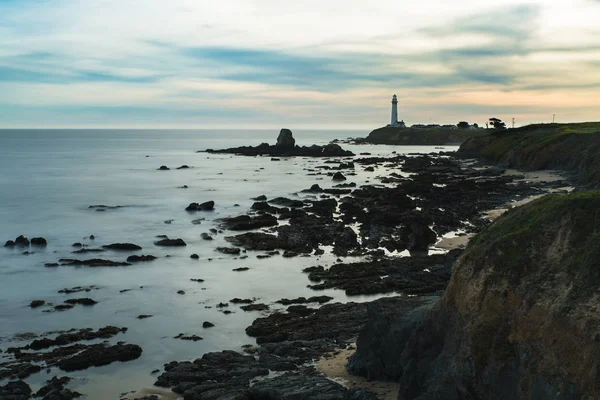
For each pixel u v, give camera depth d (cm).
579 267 1939
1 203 8825
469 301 2239
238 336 3438
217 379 2756
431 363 2322
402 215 6994
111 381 2831
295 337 3341
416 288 4281
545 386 1803
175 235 6431
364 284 4391
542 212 2289
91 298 4175
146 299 4162
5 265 5109
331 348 3112
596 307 1781
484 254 2286
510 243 2222
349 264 5031
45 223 7162
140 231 6669
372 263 5019
